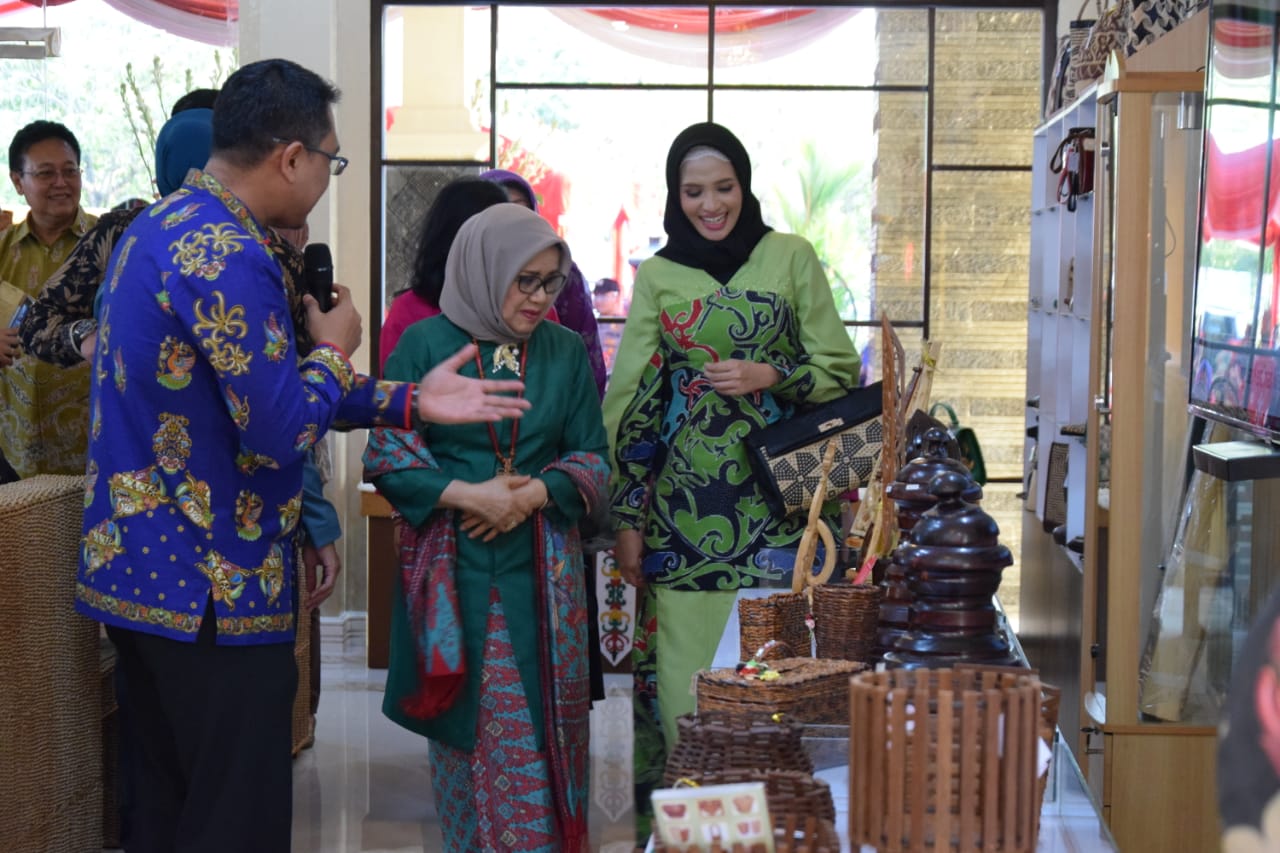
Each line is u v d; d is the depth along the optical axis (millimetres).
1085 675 3432
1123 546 3264
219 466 2422
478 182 3641
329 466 3928
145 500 2414
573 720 2820
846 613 2246
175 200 2455
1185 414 3236
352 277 5863
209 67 5898
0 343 3764
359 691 5410
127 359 2375
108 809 3600
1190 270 3238
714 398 3279
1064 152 4121
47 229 4500
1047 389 4586
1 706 2896
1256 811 1022
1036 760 1438
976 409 5996
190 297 2314
